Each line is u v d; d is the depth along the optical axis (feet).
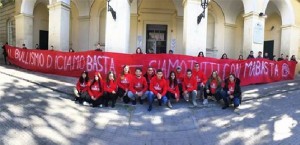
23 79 33.42
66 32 46.57
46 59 39.34
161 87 26.32
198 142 19.95
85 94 25.73
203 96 28.66
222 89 26.96
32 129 19.44
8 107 22.36
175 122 23.24
